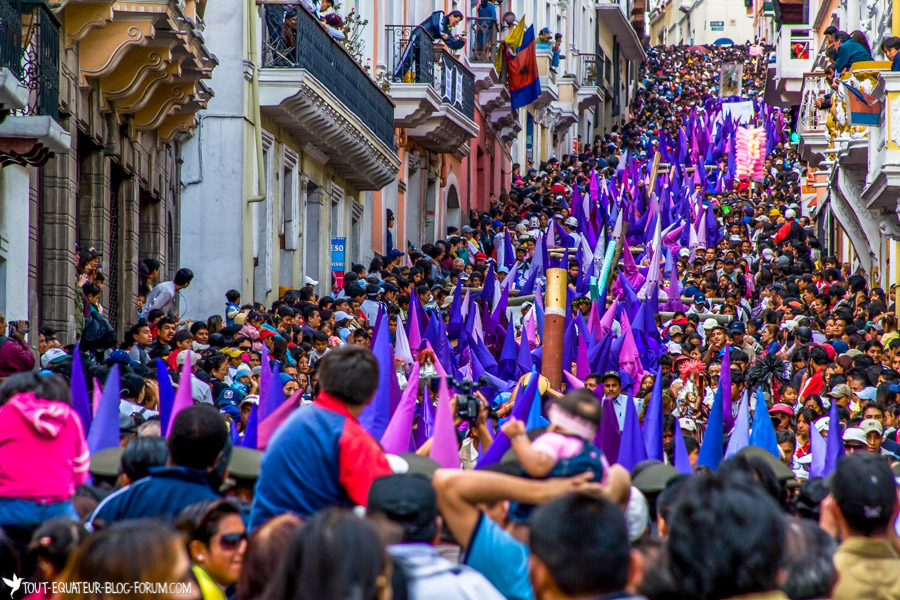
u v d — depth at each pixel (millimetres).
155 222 28578
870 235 39844
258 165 31484
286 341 22500
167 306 24953
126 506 9031
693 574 6551
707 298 37062
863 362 22547
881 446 16234
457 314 25391
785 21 71438
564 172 70500
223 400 17625
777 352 27141
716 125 81688
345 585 6105
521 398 14469
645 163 75750
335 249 37469
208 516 8430
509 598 8031
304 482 8758
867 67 30094
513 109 61969
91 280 22422
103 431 11664
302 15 32250
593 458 8680
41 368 18016
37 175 21859
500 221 54844
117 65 24359
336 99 34625
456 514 8086
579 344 22781
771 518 6586
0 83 17172
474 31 58625
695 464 14719
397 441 12016
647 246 44875
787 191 63625
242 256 31203
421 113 43469
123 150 26016
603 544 6480
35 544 7965
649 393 21703
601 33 102625
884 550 8281
